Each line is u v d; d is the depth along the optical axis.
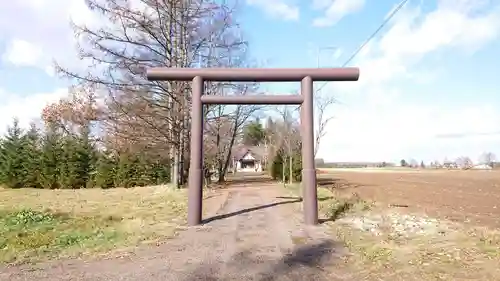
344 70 10.41
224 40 22.05
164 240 7.93
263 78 10.52
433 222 9.65
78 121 27.20
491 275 5.13
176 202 15.08
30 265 5.96
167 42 19.50
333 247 7.13
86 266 5.90
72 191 24.03
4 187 29.25
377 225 9.43
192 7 19.88
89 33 17.78
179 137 20.00
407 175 46.53
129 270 5.66
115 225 9.89
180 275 5.39
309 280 5.13
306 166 10.28
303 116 10.47
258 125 57.72
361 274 5.36
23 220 10.70
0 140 30.47
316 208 10.06
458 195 19.12
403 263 5.84
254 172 65.06
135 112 18.66
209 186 25.39
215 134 27.23
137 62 18.56
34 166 29.27
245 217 11.33
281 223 10.18
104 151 29.22
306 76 10.45
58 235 8.48
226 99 10.56
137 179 29.03
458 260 5.90
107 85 18.42
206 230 9.20
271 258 6.36
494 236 7.61
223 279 5.18
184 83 19.14
